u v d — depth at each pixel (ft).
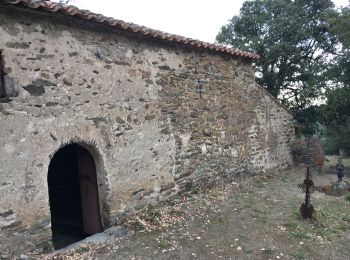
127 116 19.84
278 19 52.95
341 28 46.16
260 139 34.42
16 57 14.56
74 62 16.98
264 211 21.59
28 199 14.74
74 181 22.62
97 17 16.98
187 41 23.39
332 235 17.90
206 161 26.81
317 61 53.52
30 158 14.87
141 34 20.08
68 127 16.55
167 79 22.95
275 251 15.76
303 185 20.85
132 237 17.20
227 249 15.94
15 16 14.57
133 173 20.06
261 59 54.34
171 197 23.04
